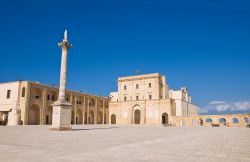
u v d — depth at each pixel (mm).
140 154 9547
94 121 75250
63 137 18047
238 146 12758
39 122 54188
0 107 53312
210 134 23391
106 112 80938
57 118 29203
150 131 28844
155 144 13398
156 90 75562
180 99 77938
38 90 56125
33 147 11617
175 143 14117
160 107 70375
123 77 82875
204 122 64125
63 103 29719
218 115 62625
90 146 12203
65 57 31641
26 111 50281
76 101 68188
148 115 72250
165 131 29375
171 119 68000
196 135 21766
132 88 80500
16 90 51781
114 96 89438
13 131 24344
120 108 78500
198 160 8344
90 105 74875
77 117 69562
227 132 27344
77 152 10016
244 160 8406
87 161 7906
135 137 18703
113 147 11797
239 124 59531
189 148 11680
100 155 9211
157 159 8430
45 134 21156
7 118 51625
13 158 8492
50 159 8273
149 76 77688
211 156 9258
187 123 65938
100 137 18406
